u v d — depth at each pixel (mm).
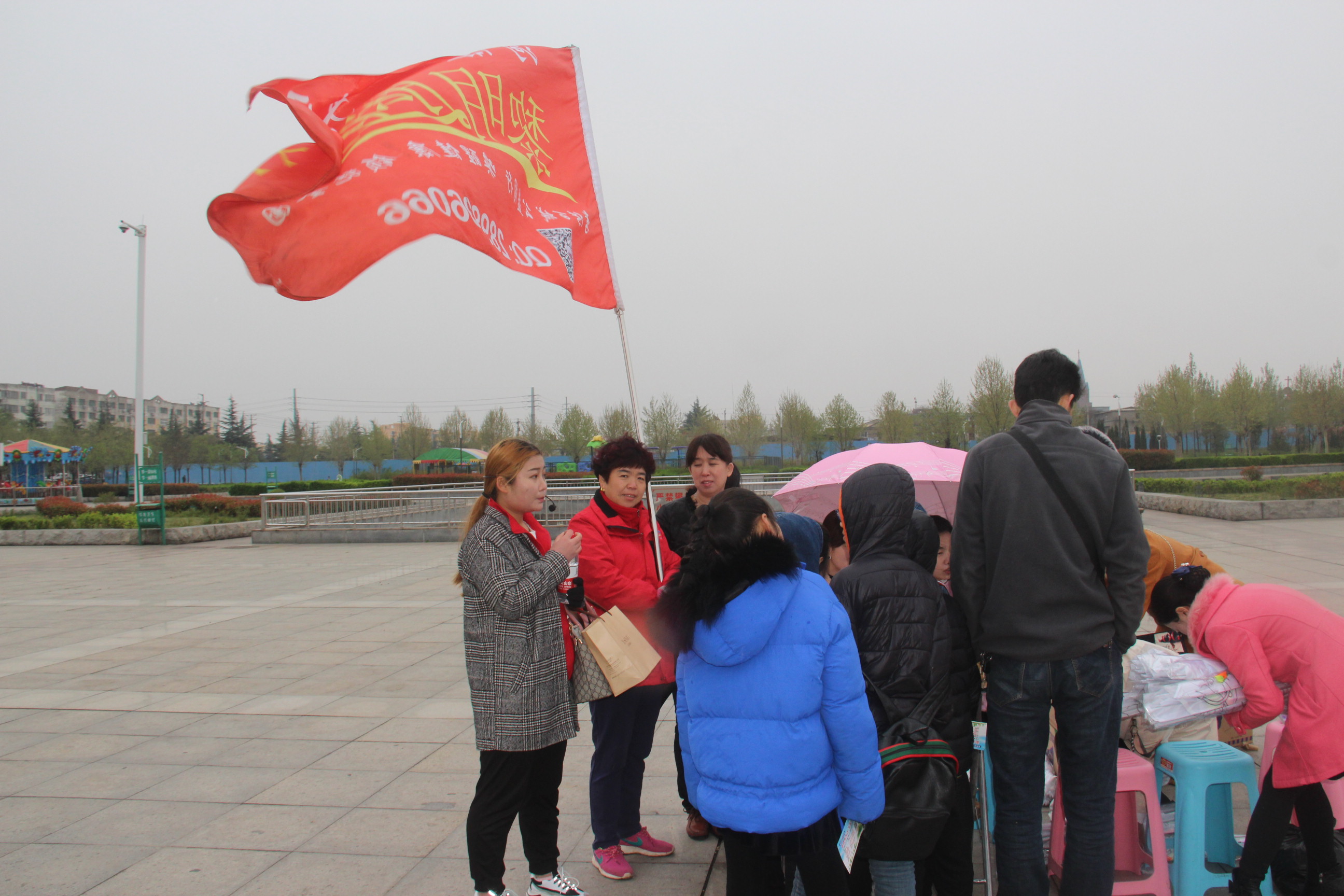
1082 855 2412
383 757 4477
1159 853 2816
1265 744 3094
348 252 2945
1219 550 11414
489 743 2598
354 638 7641
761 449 54375
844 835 2168
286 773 4262
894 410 48000
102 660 6949
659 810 3789
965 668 2537
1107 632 2383
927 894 2707
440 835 3506
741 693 2096
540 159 3604
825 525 3008
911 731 2266
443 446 61000
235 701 5625
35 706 5590
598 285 3611
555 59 3727
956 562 2543
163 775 4262
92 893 3064
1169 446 54500
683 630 2076
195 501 22656
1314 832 2701
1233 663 2736
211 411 119188
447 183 3098
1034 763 2465
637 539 3221
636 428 3584
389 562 13812
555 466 48656
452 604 9398
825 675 2080
